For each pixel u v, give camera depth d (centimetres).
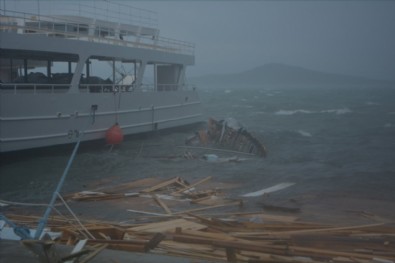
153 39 2814
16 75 2358
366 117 4850
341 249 768
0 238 707
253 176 1731
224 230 868
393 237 862
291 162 2084
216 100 8706
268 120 4622
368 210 1220
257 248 700
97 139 2183
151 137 2641
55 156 1977
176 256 656
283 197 1380
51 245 588
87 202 1280
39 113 1856
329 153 2372
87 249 614
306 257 708
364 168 1927
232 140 2431
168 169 1859
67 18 2311
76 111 2038
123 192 1417
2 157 1775
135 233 827
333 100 8331
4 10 1905
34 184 1538
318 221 1080
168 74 3067
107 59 2422
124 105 2344
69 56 2114
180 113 2942
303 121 4503
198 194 1355
